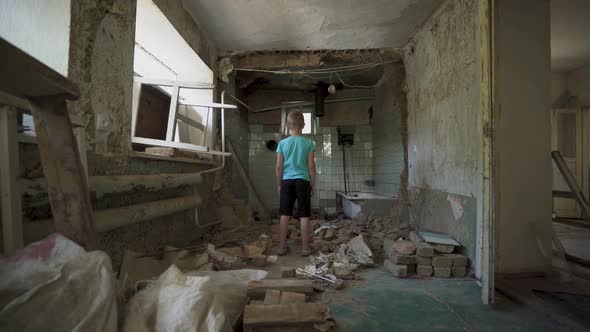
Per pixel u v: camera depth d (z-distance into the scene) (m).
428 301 1.86
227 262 2.31
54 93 0.85
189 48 3.18
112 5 1.85
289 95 6.46
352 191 6.32
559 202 5.29
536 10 2.42
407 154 4.12
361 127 6.38
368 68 5.13
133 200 2.08
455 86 2.69
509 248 2.35
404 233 3.43
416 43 3.70
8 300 0.72
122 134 1.97
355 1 2.95
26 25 1.57
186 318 0.96
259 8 3.09
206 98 3.93
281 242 2.89
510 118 2.39
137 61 3.20
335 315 1.67
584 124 5.26
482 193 1.87
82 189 0.93
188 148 2.69
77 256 0.83
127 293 1.14
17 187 1.03
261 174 6.31
